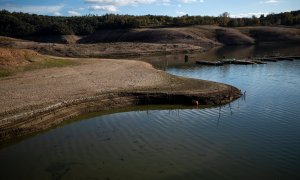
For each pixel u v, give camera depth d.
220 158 22.62
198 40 136.00
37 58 52.56
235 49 115.19
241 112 33.12
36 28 156.38
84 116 32.38
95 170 21.23
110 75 46.59
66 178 20.30
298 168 21.12
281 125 29.09
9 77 43.06
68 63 55.12
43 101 32.31
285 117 31.34
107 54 94.44
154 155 23.28
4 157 23.34
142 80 43.75
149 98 36.50
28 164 22.22
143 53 98.94
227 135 26.81
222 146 24.61
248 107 34.88
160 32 142.00
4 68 45.16
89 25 169.88
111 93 36.25
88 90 37.34
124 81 42.78
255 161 22.12
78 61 58.38
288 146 24.45
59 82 41.09
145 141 25.83
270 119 30.80
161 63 74.25
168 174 20.64
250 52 100.94
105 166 21.75
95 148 24.66
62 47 97.25
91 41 156.00
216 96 37.25
